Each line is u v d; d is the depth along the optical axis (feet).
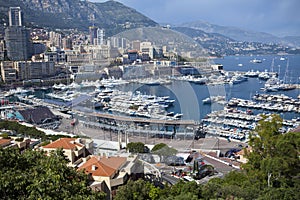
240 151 267.39
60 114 452.76
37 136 291.99
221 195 133.28
